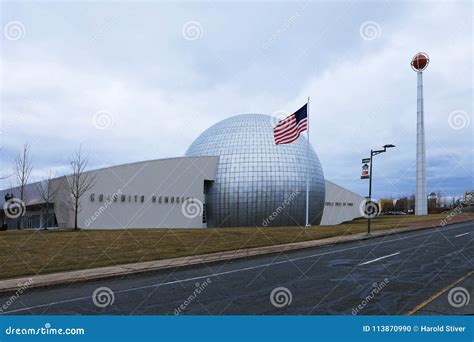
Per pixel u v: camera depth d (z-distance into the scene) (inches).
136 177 1461.6
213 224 1766.7
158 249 726.5
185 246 774.5
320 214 1898.4
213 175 1752.0
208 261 603.8
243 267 559.2
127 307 336.8
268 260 631.2
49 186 1441.9
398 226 1416.1
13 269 533.0
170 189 1566.2
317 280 433.1
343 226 1499.8
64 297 386.9
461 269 482.9
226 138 1847.9
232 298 356.2
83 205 1314.0
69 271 527.5
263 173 1713.8
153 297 371.6
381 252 690.2
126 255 654.5
